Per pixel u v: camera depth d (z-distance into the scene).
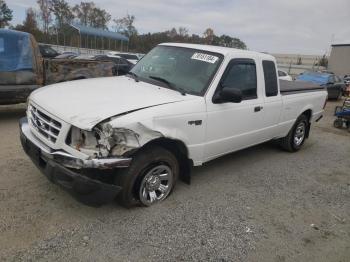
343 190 5.56
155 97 4.20
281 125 6.39
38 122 4.02
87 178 3.49
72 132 3.59
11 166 5.07
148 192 4.19
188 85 4.65
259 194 5.04
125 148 3.61
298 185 5.56
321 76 19.94
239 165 6.18
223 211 4.40
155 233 3.76
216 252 3.56
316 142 8.66
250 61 5.29
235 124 5.03
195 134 4.40
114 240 3.56
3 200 4.09
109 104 3.80
